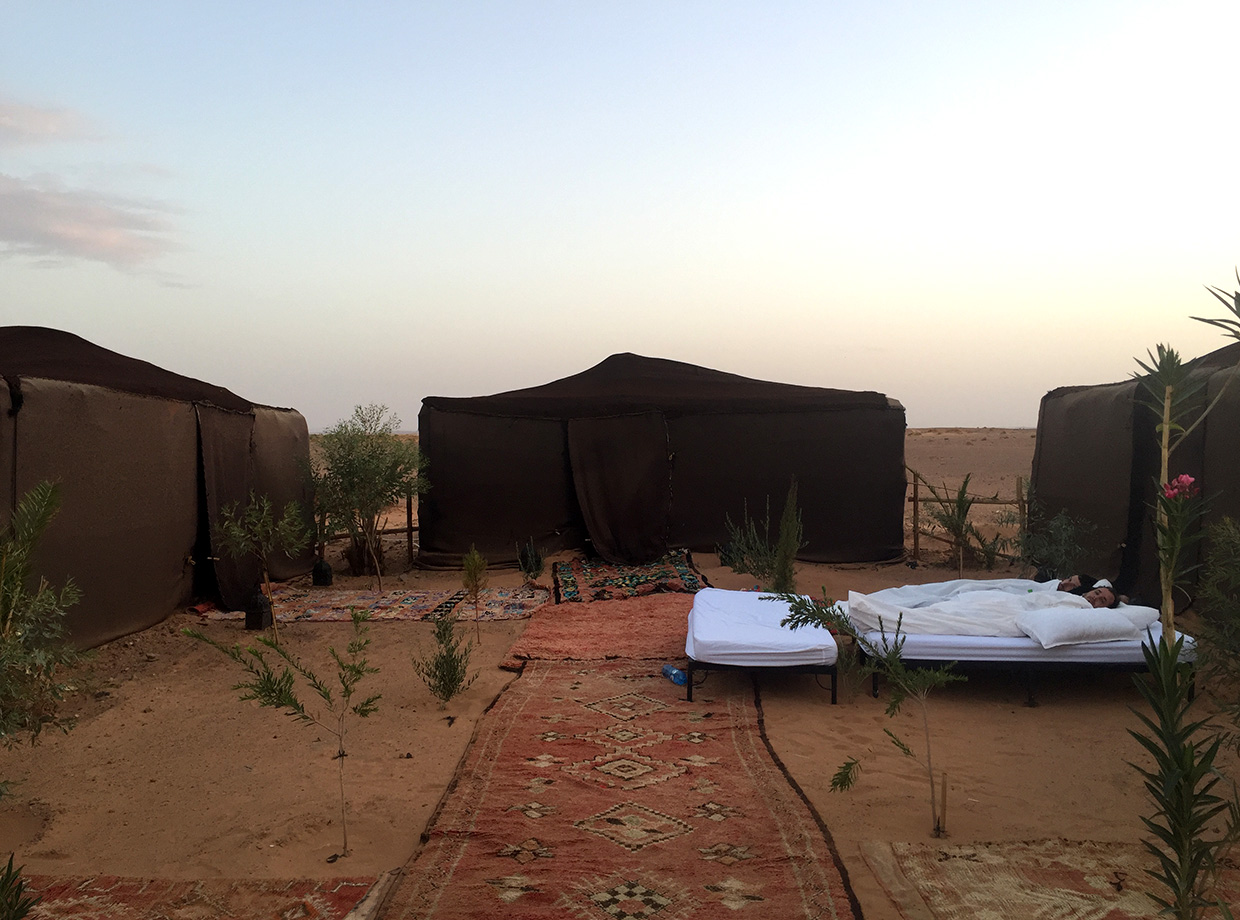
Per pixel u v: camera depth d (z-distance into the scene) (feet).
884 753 18.10
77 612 25.41
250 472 36.09
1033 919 11.44
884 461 43.57
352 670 16.06
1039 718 20.22
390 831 14.55
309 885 12.49
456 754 18.11
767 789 15.81
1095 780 16.60
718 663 21.42
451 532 42.86
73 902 12.03
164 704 21.57
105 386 26.89
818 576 38.91
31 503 15.84
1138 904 11.76
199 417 32.40
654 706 21.03
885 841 13.91
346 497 39.83
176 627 29.71
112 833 14.53
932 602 25.17
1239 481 25.68
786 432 43.86
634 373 48.34
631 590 35.17
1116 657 20.84
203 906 11.94
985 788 16.22
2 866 13.21
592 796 15.56
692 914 11.52
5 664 15.01
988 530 50.26
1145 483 30.68
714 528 43.93
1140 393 30.30
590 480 43.04
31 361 27.61
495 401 43.65
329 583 38.45
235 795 16.07
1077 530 34.24
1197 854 9.61
